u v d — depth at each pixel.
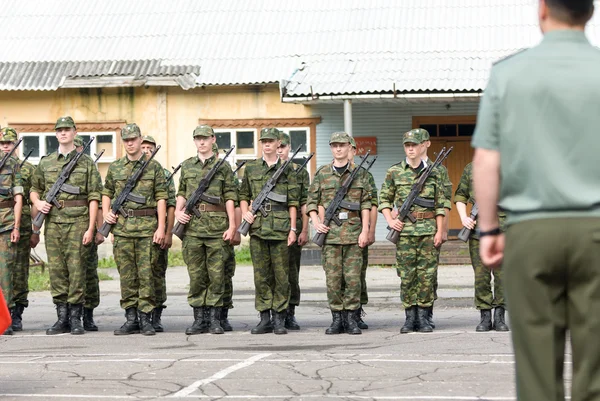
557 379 4.38
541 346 4.34
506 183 4.44
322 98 24.45
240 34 28.61
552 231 4.28
